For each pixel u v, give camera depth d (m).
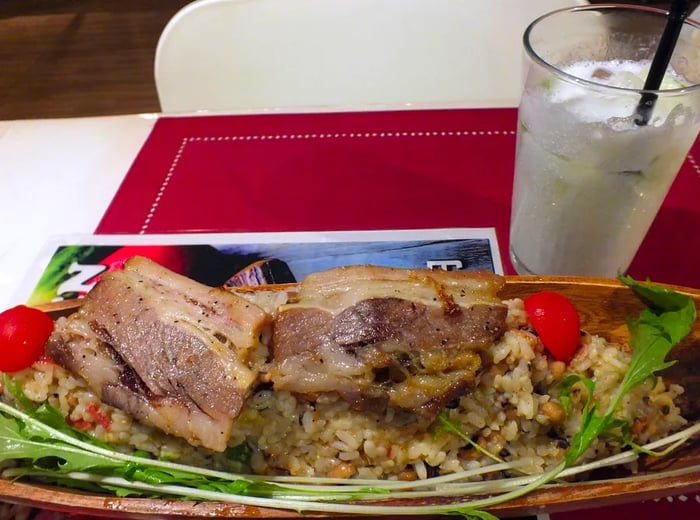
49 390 0.33
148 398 0.32
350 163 0.51
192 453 0.33
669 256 0.43
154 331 0.33
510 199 0.47
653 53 0.39
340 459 0.33
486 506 0.30
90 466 0.31
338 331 0.32
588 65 0.39
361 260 0.43
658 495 0.30
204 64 0.60
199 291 0.34
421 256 0.43
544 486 0.30
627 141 0.34
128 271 0.35
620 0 0.71
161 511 0.29
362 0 0.57
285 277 0.42
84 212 0.48
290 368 0.32
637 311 0.34
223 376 0.32
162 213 0.47
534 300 0.34
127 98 0.97
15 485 0.30
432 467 0.33
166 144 0.53
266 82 0.61
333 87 0.62
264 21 0.58
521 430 0.33
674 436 0.32
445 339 0.32
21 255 0.45
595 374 0.33
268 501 0.30
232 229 0.46
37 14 1.23
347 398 0.32
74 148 0.53
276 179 0.50
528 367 0.32
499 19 0.57
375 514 0.29
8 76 1.05
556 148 0.36
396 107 0.56
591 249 0.39
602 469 0.33
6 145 0.54
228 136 0.54
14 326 0.33
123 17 1.20
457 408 0.33
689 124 0.34
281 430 0.33
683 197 0.47
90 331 0.33
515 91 0.61
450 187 0.48
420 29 0.58
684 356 0.34
